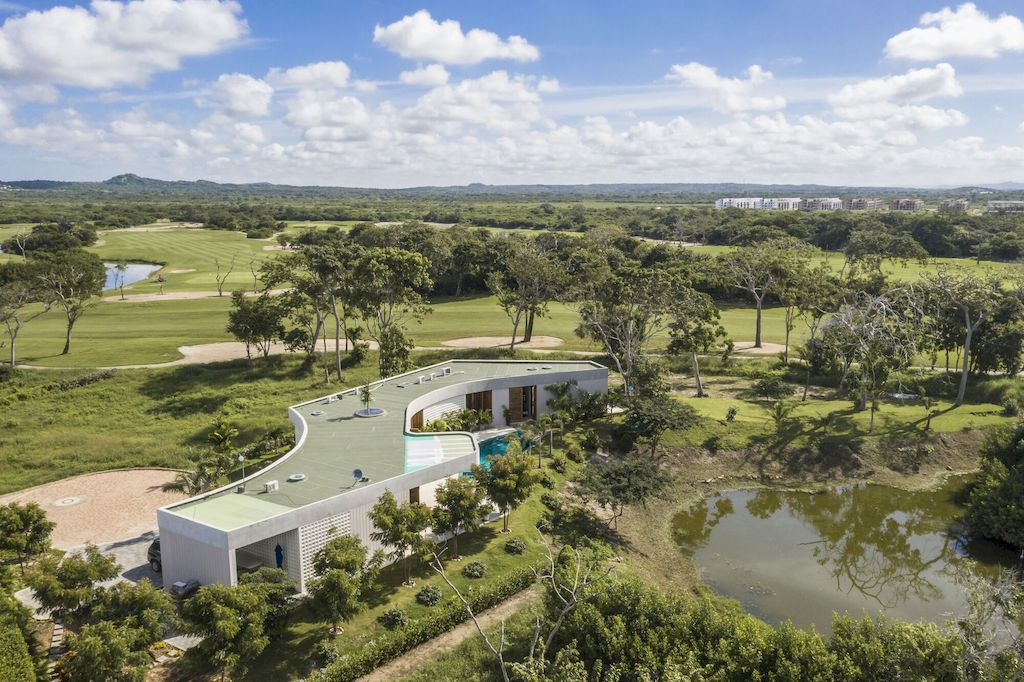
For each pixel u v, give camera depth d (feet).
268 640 90.99
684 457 183.32
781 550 143.84
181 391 223.30
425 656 98.07
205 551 104.88
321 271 227.40
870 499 169.37
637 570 129.80
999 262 442.09
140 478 163.43
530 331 300.20
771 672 84.79
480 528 136.36
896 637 86.94
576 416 200.54
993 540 147.43
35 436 187.42
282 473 129.08
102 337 297.12
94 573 94.84
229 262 547.49
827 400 223.51
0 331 309.22
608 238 503.61
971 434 195.42
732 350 275.80
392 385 196.03
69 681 83.05
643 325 243.19
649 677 83.30
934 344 240.53
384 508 110.93
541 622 98.32
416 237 441.68
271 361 251.60
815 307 256.93
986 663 82.12
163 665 94.07
